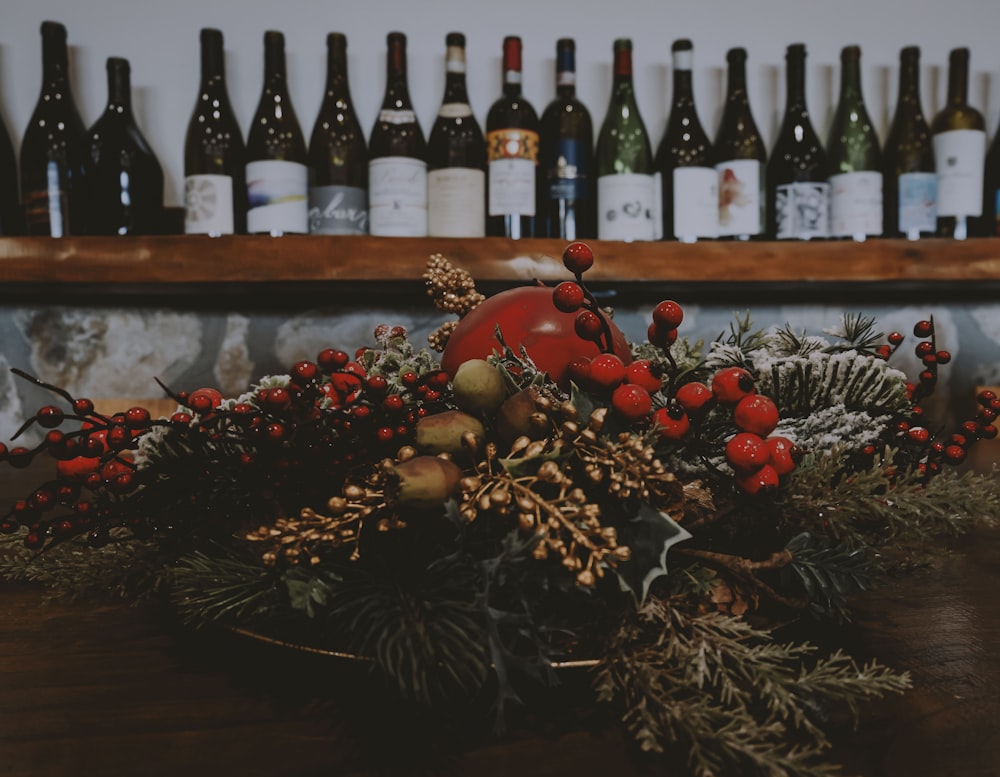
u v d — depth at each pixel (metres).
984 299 1.34
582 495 0.26
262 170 1.05
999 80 1.40
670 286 1.20
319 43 1.25
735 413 0.29
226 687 0.29
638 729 0.26
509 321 0.37
